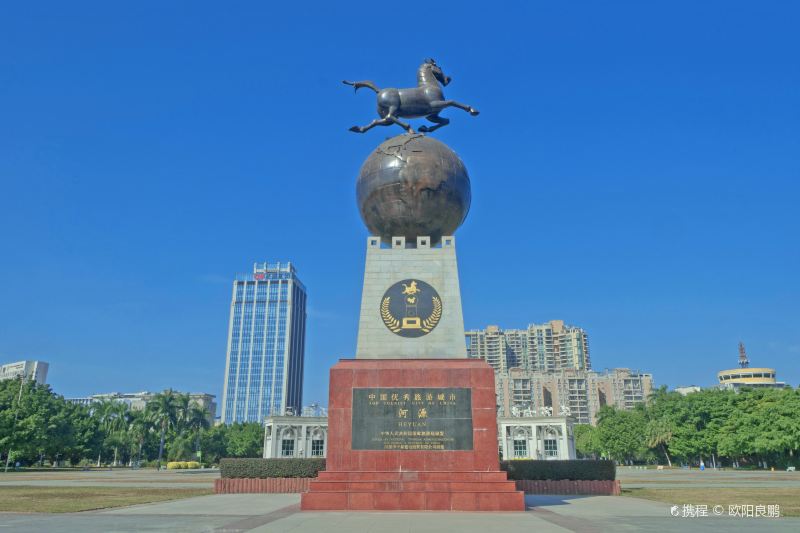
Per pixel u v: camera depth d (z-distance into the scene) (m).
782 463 82.06
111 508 23.91
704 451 92.62
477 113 28.25
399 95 28.39
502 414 183.38
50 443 85.62
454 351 24.80
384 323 25.27
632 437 110.69
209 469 97.81
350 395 23.42
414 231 27.09
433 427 22.98
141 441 101.69
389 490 21.64
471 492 21.39
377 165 26.78
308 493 21.56
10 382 91.75
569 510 23.19
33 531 16.38
